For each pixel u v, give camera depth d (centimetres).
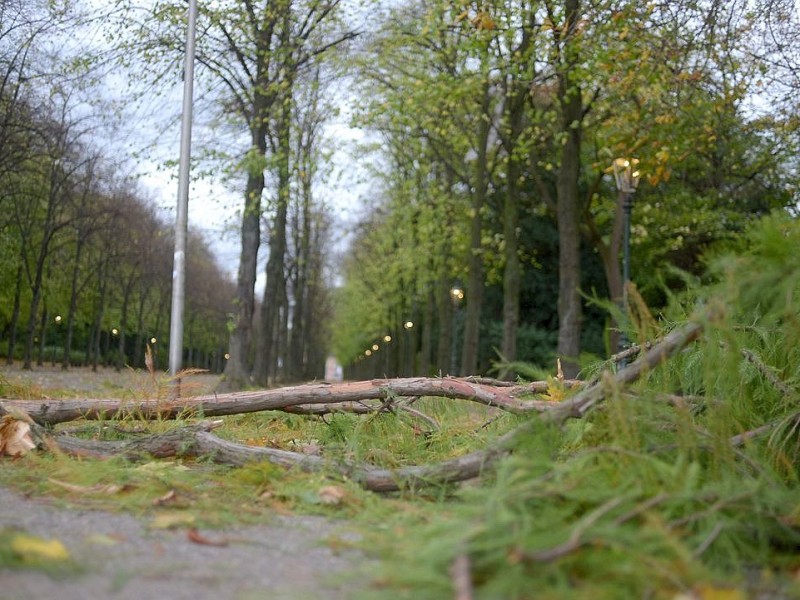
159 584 250
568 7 1655
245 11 2136
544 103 2519
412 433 590
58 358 5997
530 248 3334
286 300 4962
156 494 405
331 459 471
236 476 459
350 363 9488
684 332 411
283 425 687
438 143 2811
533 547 247
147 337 5184
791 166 2128
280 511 389
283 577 266
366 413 635
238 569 275
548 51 1738
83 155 3503
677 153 1727
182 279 1373
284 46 2169
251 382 2186
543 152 2681
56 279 4372
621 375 415
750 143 2075
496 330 3325
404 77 2278
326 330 8725
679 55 1424
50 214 3497
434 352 4525
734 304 379
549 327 3544
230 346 2169
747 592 256
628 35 1502
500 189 3022
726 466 376
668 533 259
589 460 359
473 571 239
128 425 605
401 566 246
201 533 336
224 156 2106
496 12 1675
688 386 489
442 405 635
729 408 418
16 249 3788
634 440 372
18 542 270
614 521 276
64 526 333
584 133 2202
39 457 499
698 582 241
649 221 2470
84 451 507
